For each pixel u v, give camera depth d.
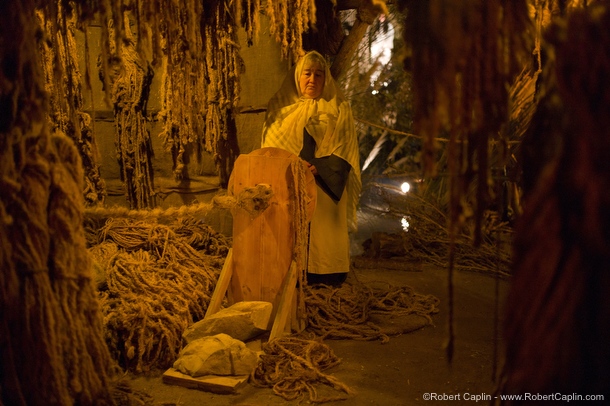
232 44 4.19
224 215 4.69
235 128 4.54
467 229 5.16
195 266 3.68
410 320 3.60
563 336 1.13
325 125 3.99
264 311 3.14
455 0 1.30
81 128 4.13
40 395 1.87
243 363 2.74
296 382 2.72
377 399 2.58
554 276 1.15
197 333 2.96
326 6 4.46
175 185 4.58
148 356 2.91
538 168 1.48
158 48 2.06
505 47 1.40
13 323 1.83
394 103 7.74
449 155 1.41
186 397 2.60
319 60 4.04
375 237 5.38
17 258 1.83
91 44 4.30
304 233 3.41
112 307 3.06
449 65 1.32
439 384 2.74
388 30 5.77
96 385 2.08
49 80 3.69
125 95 4.38
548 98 1.44
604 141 1.11
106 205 4.51
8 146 1.80
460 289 4.39
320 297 3.87
